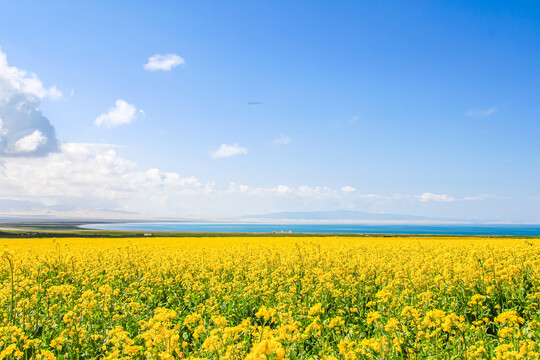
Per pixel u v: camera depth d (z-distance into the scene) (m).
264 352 4.68
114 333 8.38
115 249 27.39
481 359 7.24
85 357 8.65
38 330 10.08
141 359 7.83
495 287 12.12
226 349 7.36
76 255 21.98
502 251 18.83
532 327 9.25
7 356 7.39
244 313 11.98
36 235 83.44
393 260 19.80
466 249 24.06
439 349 7.98
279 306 11.20
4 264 17.67
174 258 19.83
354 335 9.12
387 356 7.46
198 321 10.27
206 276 16.31
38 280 15.58
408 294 12.18
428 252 24.66
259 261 19.80
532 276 13.02
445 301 11.96
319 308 9.55
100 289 11.94
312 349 8.94
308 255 20.03
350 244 35.31
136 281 16.92
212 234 87.06
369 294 13.25
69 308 11.66
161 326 7.45
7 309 10.98
